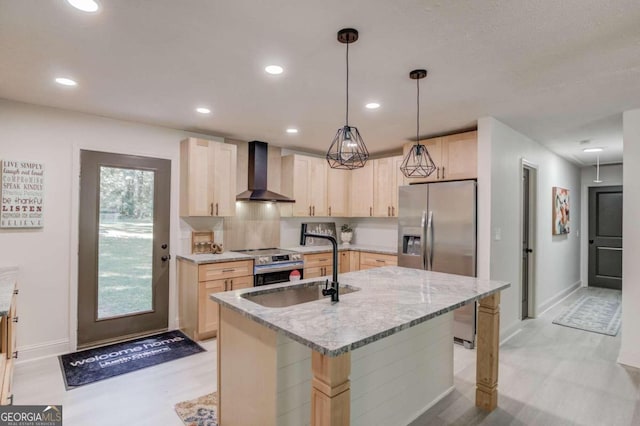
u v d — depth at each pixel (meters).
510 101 2.94
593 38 1.89
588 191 6.49
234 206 4.10
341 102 3.00
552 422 2.29
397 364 2.27
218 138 4.31
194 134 4.09
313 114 3.36
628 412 2.39
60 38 1.93
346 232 5.58
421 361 2.46
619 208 6.20
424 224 3.87
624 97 2.82
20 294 3.04
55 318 3.21
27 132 3.05
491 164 3.42
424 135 4.12
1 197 2.95
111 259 3.53
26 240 3.06
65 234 3.25
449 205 3.69
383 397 2.17
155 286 3.81
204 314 3.58
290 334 1.43
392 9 1.64
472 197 3.49
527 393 2.65
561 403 2.51
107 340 3.50
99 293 3.46
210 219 4.24
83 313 3.36
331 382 1.37
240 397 1.95
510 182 3.81
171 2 1.59
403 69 2.32
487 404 2.46
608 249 6.31
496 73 2.37
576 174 6.30
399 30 1.83
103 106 3.13
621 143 4.47
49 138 3.16
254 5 1.62
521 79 2.47
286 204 4.79
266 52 2.09
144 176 3.73
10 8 1.64
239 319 1.95
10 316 2.35
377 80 2.51
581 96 2.81
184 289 3.82
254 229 4.66
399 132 4.01
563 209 5.50
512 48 2.02
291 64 2.26
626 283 3.12
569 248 5.93
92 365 3.00
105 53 2.11
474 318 3.50
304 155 5.26
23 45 2.01
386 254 4.48
